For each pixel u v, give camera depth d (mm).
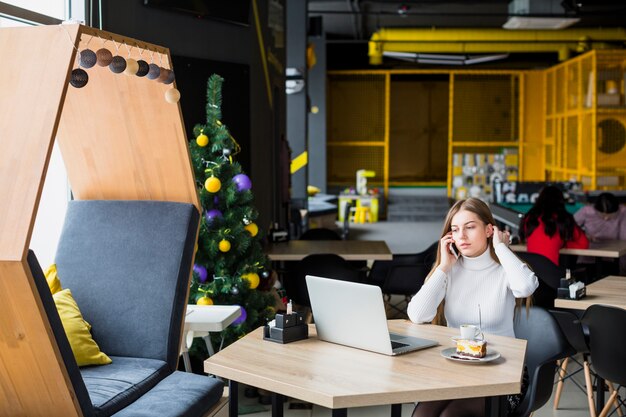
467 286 3998
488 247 4008
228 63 6891
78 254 4398
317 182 18469
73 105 4402
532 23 13578
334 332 3588
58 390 3119
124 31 5777
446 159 24828
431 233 16203
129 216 4410
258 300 5547
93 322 4262
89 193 4645
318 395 2920
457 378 3076
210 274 5551
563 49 17047
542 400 3656
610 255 7129
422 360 3328
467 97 20734
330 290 3531
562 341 3814
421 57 16766
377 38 16594
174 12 6320
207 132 5527
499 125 20734
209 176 5492
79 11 5195
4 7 4246
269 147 8188
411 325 3934
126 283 4285
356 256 6902
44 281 3018
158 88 4227
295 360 3334
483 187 19359
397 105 24766
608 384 5383
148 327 4199
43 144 2936
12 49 3145
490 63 18953
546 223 7121
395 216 18875
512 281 3869
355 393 2906
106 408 3459
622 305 4781
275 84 9070
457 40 16531
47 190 5102
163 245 4301
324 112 18297
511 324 3982
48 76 3047
